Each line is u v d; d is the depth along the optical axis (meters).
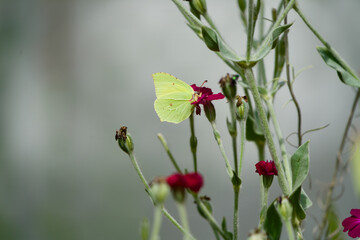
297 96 1.86
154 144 2.05
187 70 2.11
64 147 2.14
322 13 1.93
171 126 2.05
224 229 0.84
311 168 1.78
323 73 1.88
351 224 0.84
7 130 2.12
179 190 0.77
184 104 0.86
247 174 1.81
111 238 1.92
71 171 2.08
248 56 0.84
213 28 0.88
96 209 1.99
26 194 2.02
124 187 2.01
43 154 2.14
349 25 1.91
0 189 2.01
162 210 0.82
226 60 0.90
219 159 1.90
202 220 1.69
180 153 2.00
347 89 1.85
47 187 2.03
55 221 1.98
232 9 1.99
